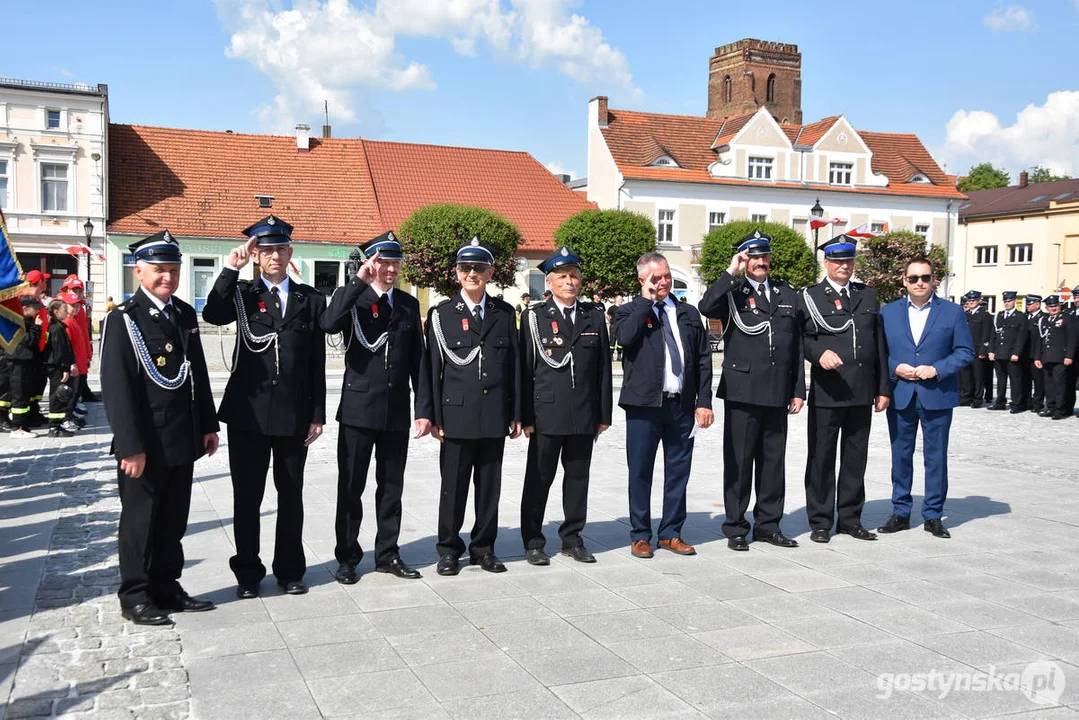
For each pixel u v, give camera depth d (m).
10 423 13.29
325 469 10.09
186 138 38.16
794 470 10.41
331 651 4.75
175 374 5.24
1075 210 46.62
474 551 6.43
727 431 6.98
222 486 9.08
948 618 5.33
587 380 6.49
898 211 43.38
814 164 42.28
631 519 6.80
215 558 6.56
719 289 6.86
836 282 7.30
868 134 46.28
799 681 4.41
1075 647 4.89
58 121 34.31
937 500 7.43
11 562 6.37
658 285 6.61
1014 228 49.94
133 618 5.16
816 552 6.85
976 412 17.73
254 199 37.09
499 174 41.84
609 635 5.01
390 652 4.74
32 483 9.23
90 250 34.19
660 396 6.62
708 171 41.06
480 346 6.19
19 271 7.52
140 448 5.03
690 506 8.52
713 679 4.42
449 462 6.23
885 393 7.24
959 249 53.19
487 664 4.59
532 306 6.62
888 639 4.98
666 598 5.67
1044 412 16.88
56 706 4.07
